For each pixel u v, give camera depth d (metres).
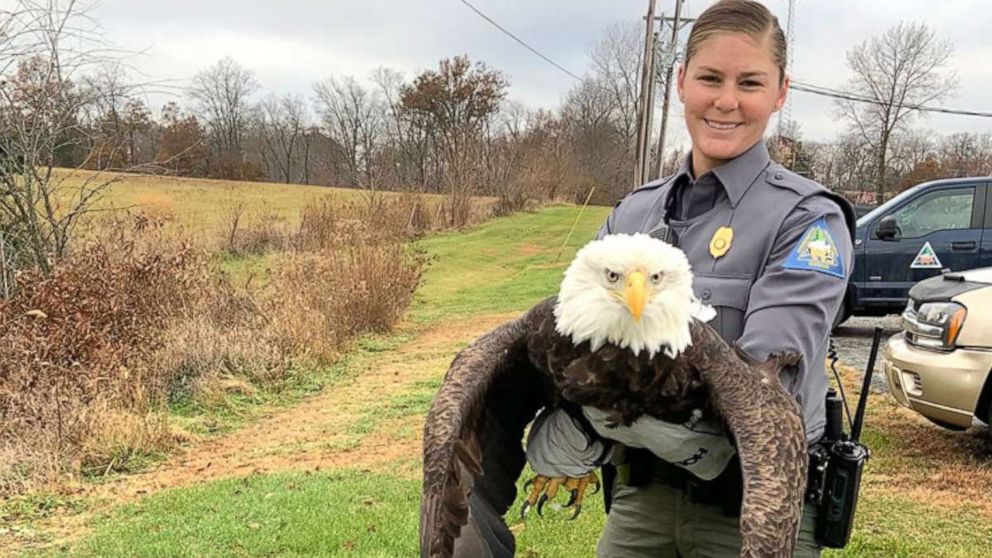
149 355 10.16
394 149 55.62
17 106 11.52
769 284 2.46
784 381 2.35
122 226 12.44
